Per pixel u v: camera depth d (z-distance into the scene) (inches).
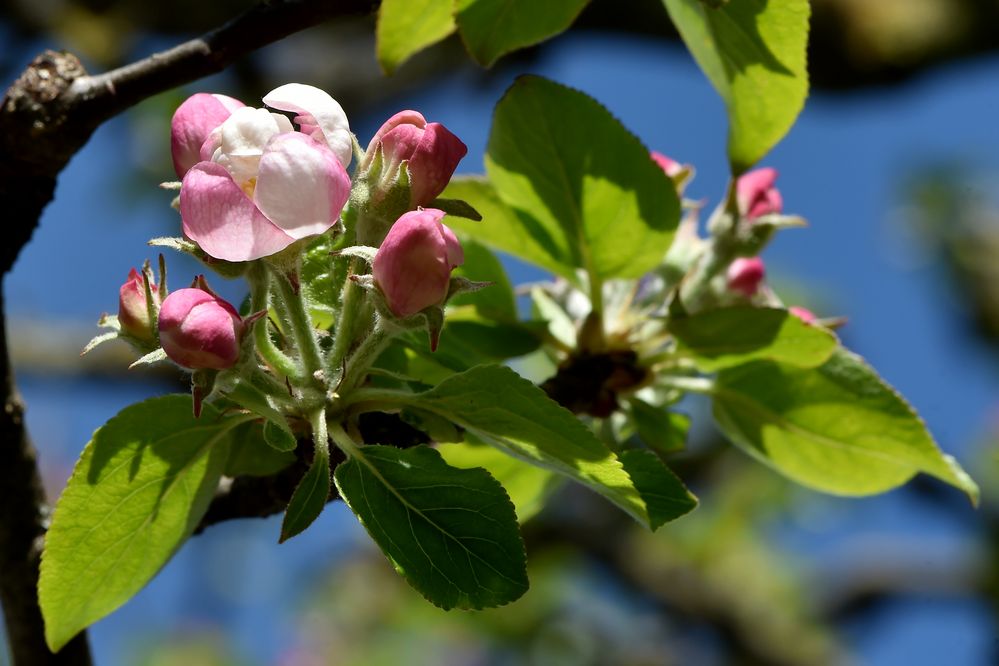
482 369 19.1
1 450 21.0
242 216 18.3
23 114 20.6
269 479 21.0
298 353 19.6
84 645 21.4
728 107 20.8
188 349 18.6
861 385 21.7
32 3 36.3
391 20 21.1
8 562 21.1
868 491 22.2
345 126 18.8
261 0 20.8
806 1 20.2
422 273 18.8
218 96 19.1
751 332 21.3
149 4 37.0
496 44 20.6
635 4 35.6
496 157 21.4
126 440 19.7
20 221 21.0
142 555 20.1
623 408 22.1
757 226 21.8
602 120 21.2
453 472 19.1
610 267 21.6
